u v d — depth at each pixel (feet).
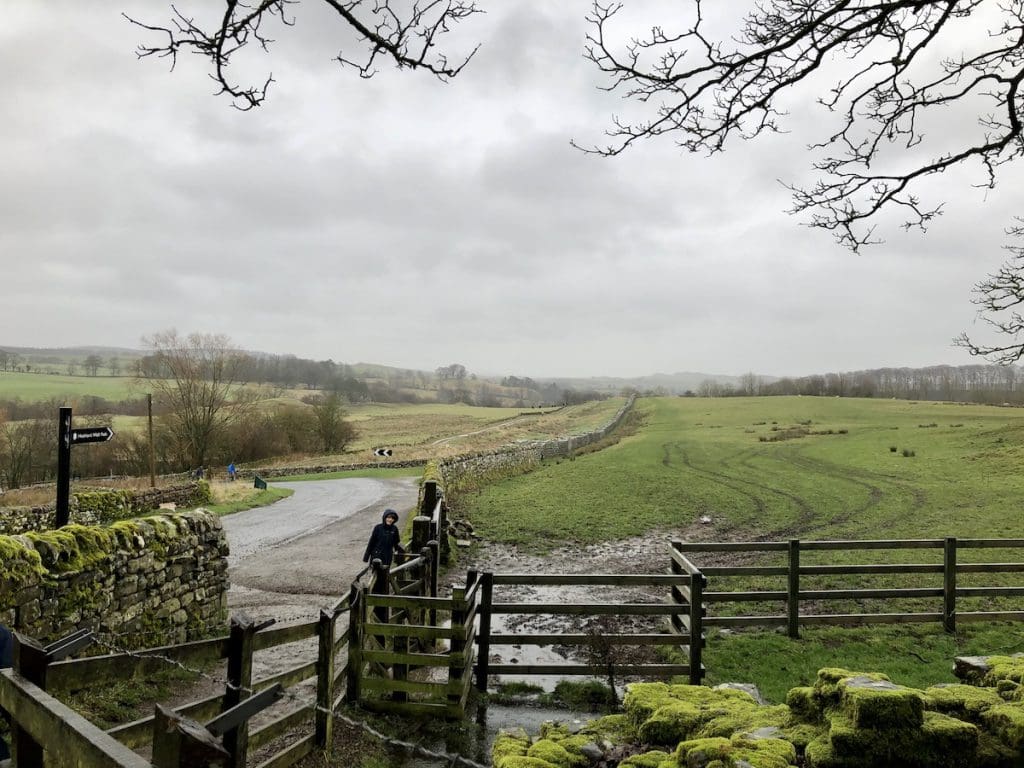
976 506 68.39
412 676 27.73
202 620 30.94
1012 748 12.13
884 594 31.48
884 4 14.24
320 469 162.09
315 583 43.93
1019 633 31.37
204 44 12.65
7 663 13.03
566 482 98.17
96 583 23.29
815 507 74.33
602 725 16.05
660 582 25.93
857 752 11.85
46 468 151.84
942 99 17.15
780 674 27.04
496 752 15.23
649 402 329.31
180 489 85.87
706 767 12.13
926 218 18.51
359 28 13.28
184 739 6.90
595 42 15.99
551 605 25.61
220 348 165.07
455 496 83.97
